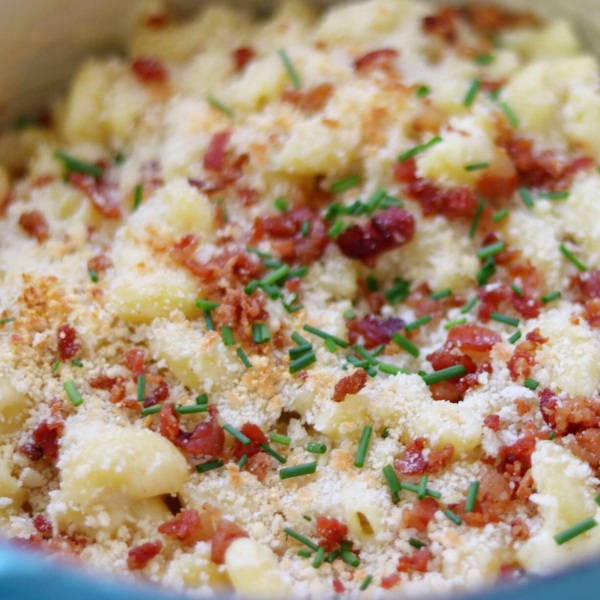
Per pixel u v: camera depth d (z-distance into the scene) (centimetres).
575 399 38
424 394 38
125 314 39
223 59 45
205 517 37
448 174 41
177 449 37
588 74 43
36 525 37
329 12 46
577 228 41
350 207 41
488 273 40
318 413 38
